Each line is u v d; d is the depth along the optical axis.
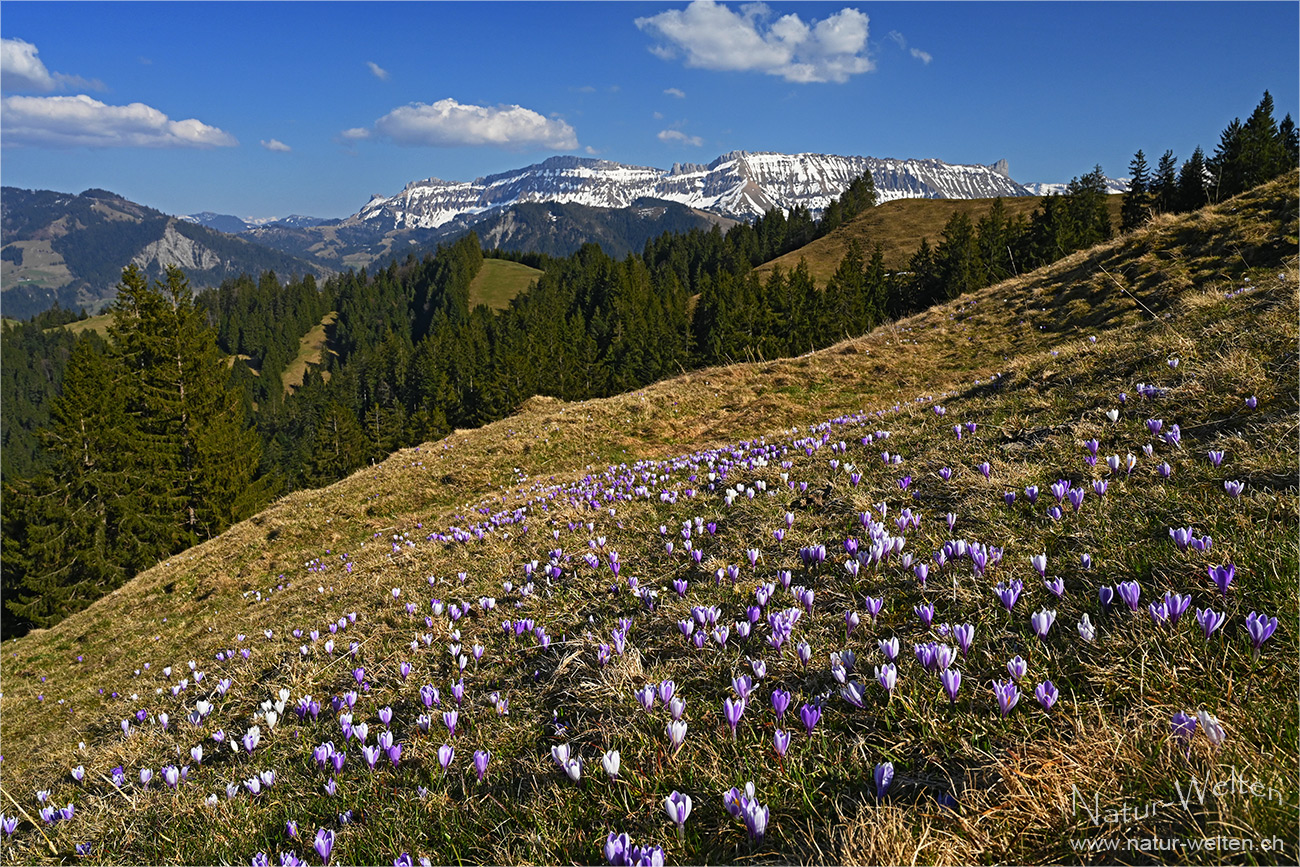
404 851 3.23
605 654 4.56
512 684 5.16
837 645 3.99
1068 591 3.76
